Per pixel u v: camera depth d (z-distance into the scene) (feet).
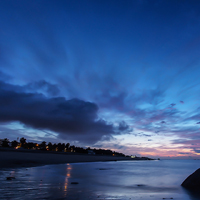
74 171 88.17
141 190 40.19
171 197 32.32
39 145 547.90
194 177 44.57
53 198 29.76
